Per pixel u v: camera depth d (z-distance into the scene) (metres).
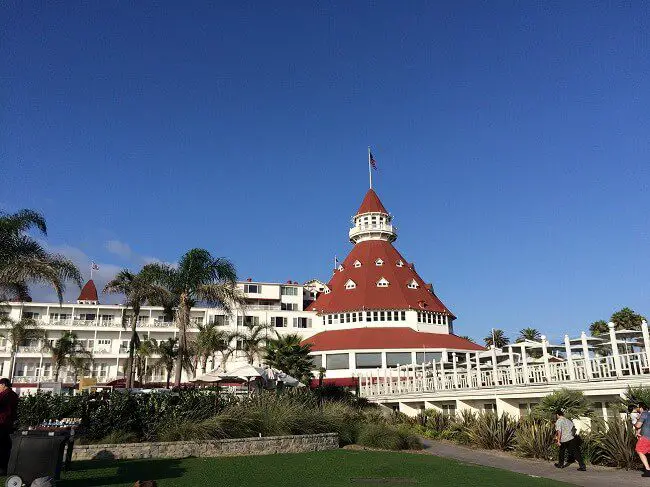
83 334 76.38
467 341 72.12
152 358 74.44
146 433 20.61
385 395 42.25
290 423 22.36
